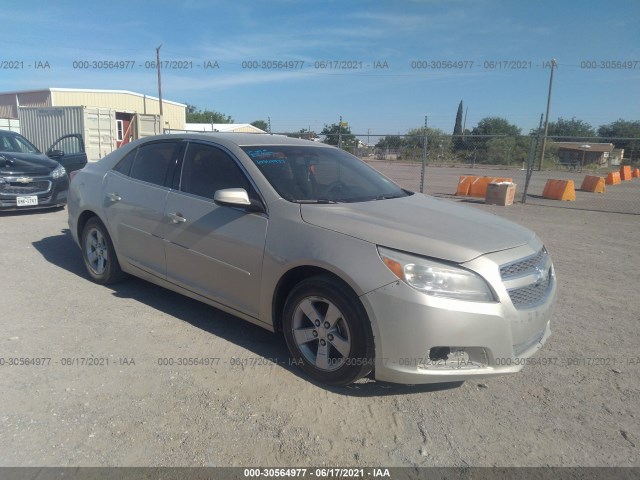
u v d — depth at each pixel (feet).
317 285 10.88
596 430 10.07
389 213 12.01
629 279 20.76
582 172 107.65
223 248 12.68
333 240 10.87
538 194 57.47
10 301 15.46
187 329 13.92
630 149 96.37
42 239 23.63
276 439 9.36
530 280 10.83
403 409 10.54
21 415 9.74
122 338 13.19
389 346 10.08
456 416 10.38
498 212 40.93
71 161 37.78
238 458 8.81
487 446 9.47
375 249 10.39
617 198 55.01
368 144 72.84
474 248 10.44
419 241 10.42
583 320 15.87
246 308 12.52
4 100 110.01
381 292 10.04
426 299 9.80
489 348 10.05
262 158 13.47
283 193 12.44
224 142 13.99
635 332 14.99
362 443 9.39
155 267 14.82
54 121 73.31
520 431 9.96
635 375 12.32
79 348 12.55
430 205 13.52
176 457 8.76
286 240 11.50
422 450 9.27
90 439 9.13
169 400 10.44
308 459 8.88
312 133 52.90
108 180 16.62
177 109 125.39
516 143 112.47
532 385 11.74
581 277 20.85
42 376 11.15
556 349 13.66
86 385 10.87
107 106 107.45
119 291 16.66
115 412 9.96
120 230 15.76
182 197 13.98
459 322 9.79
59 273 18.42
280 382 11.32
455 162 109.70
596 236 30.73
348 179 14.48
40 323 13.92
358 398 10.87
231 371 11.71
